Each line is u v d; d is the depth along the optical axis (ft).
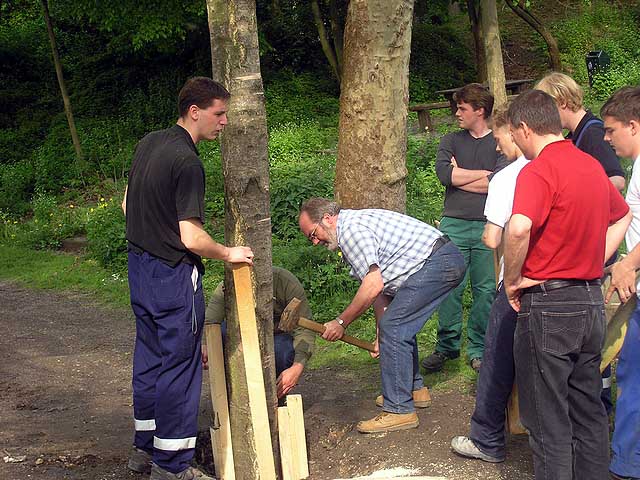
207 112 12.65
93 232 37.09
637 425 12.39
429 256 14.93
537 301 11.28
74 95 69.21
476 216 18.11
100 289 32.42
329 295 25.76
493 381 13.64
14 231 43.70
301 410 14.05
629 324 12.59
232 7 12.25
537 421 11.53
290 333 16.11
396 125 20.93
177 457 13.17
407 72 21.07
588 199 11.13
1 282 34.60
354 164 21.20
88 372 22.33
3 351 24.59
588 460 11.86
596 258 11.30
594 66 70.13
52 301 31.17
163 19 58.08
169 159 12.50
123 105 67.72
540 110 11.58
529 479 13.29
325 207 14.70
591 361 11.62
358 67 20.77
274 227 32.94
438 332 19.11
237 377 13.29
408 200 34.47
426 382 18.45
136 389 13.46
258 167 12.69
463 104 18.20
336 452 15.29
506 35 81.61
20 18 79.41
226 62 12.48
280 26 71.05
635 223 12.86
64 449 15.97
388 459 14.39
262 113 12.64
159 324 12.89
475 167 18.22
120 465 15.02
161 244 12.77
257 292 13.07
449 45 78.13
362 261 14.42
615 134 12.91
